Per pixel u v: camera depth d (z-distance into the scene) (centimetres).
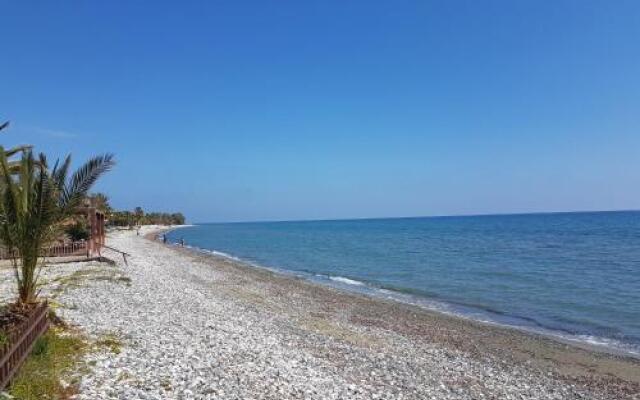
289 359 1360
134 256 4369
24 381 841
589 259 5153
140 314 1680
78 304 1716
